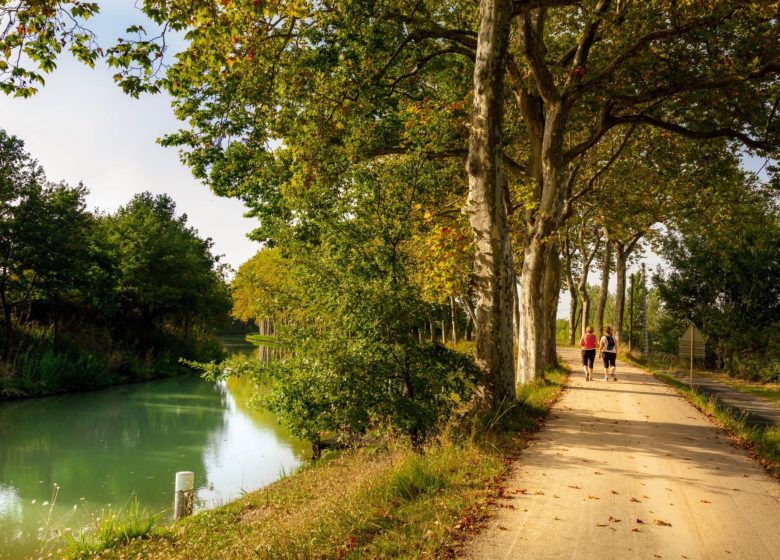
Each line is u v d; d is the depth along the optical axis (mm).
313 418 10992
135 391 32594
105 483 14656
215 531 8266
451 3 18594
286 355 11500
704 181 22766
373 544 5473
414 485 7281
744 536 5859
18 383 28625
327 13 14938
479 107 13117
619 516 6359
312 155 15594
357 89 15812
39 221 32312
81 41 9938
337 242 11258
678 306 45906
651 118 19266
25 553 9961
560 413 13766
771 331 34312
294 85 15438
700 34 16391
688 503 6922
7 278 32062
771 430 11883
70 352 34500
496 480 7645
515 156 24266
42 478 15102
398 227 11352
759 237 29922
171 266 49031
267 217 16734
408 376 10758
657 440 10766
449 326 56625
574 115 20281
